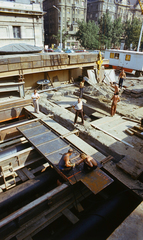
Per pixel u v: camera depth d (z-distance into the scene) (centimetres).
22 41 2809
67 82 1700
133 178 577
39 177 642
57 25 6688
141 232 384
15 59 1154
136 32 5862
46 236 575
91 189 501
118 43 6266
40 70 1327
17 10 2550
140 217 419
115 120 979
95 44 5644
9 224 466
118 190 631
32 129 852
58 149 693
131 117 999
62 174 561
